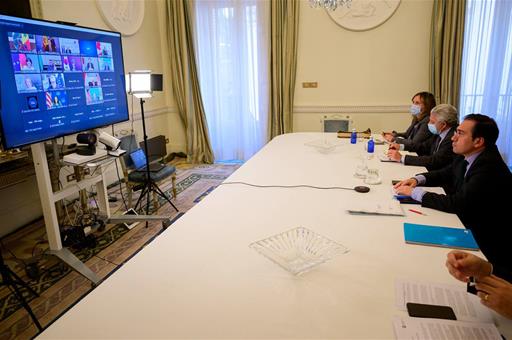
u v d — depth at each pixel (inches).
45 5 127.4
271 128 194.4
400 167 96.0
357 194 74.1
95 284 89.3
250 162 102.7
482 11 159.8
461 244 51.5
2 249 111.3
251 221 61.5
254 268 46.8
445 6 159.8
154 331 35.8
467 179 68.3
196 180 174.2
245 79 193.3
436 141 112.0
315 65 185.8
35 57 88.2
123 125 171.0
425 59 173.2
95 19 152.3
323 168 95.0
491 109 167.8
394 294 40.5
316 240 53.6
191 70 195.9
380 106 182.9
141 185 136.5
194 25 190.5
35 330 75.5
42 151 90.7
